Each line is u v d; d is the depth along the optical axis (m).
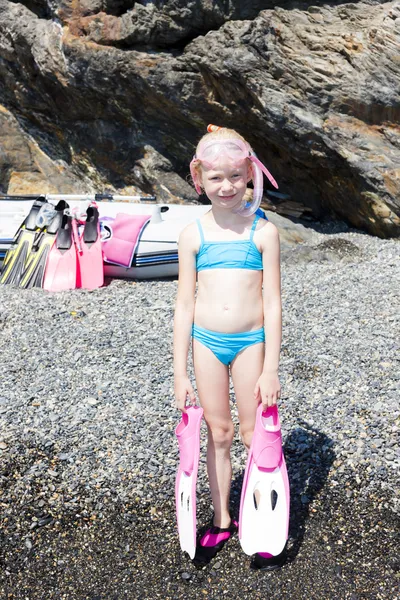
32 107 9.98
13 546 3.33
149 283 6.89
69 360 4.97
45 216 6.99
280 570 3.11
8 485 3.70
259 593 3.01
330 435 3.97
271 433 2.97
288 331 5.36
